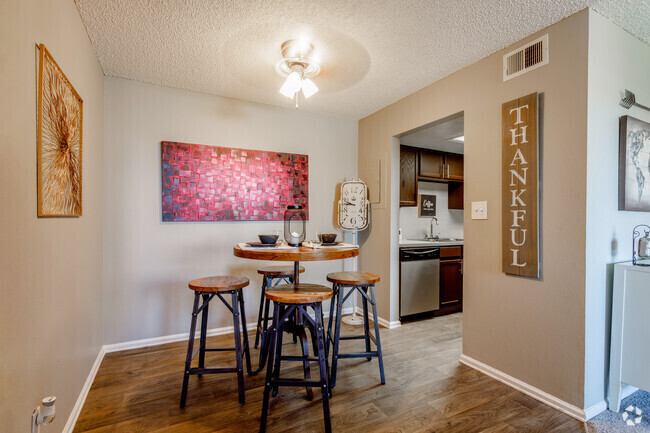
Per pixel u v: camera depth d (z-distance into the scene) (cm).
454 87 255
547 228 189
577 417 174
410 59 234
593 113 175
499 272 217
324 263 356
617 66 189
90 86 208
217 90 292
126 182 266
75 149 167
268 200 324
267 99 315
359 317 359
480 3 172
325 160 361
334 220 366
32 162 115
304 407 182
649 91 210
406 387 205
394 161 331
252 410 179
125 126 266
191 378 215
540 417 175
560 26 186
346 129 375
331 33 202
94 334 220
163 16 184
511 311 208
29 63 112
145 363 238
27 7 111
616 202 189
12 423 100
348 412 178
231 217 305
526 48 203
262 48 221
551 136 188
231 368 185
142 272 271
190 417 172
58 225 142
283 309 177
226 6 175
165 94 281
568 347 179
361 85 281
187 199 286
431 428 165
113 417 171
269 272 259
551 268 187
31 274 114
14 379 101
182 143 286
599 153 179
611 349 183
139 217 270
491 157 224
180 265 286
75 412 167
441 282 375
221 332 302
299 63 236
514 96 209
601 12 178
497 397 194
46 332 127
